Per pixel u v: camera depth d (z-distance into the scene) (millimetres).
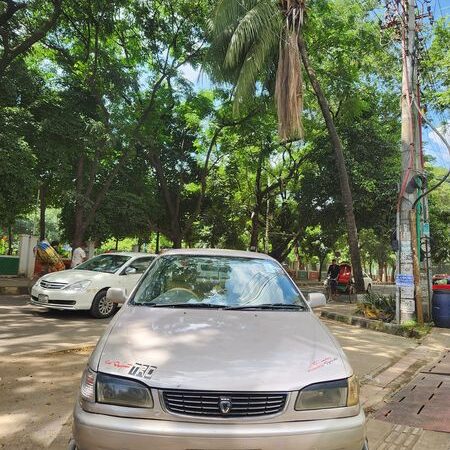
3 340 7949
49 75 20297
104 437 2846
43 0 16156
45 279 10641
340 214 23359
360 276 15430
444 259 39969
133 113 20125
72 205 22734
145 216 24172
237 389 2928
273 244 32781
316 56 20422
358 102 21875
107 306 10680
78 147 18578
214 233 31234
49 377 5934
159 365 3094
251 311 4211
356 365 7484
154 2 19578
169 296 4469
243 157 26719
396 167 22125
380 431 4746
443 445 4449
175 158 25656
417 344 9656
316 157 22734
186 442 2793
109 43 20797
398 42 13203
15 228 46094
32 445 4066
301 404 2988
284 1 14062
